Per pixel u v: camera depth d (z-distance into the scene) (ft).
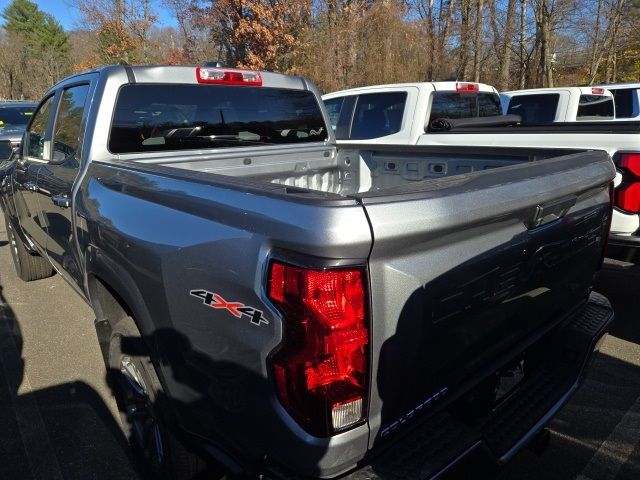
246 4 50.08
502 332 6.57
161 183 6.75
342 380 4.84
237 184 5.65
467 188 5.37
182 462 7.08
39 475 8.52
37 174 11.61
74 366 11.87
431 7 61.93
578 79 76.48
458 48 64.18
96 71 9.77
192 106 10.56
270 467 5.39
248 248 5.07
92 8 69.62
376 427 5.22
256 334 5.07
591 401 10.49
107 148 9.36
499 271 6.03
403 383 5.34
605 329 8.16
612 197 8.61
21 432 9.57
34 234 13.47
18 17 148.77
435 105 20.72
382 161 12.19
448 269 5.34
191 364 6.05
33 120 12.96
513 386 7.61
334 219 4.44
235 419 5.58
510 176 6.03
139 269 6.66
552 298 7.48
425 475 5.22
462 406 6.64
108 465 8.75
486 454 5.93
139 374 7.60
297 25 52.80
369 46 56.70
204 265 5.55
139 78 9.62
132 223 6.88
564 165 7.04
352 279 4.66
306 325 4.68
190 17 56.18
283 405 4.98
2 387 11.05
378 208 4.61
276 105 12.09
